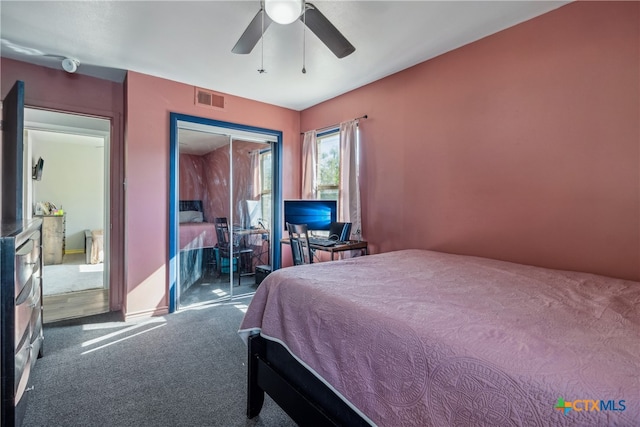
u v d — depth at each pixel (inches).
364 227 135.3
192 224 138.1
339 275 66.1
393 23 88.3
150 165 124.0
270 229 164.6
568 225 79.8
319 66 116.3
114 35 94.3
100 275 192.5
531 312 43.9
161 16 84.5
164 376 81.1
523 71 87.5
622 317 42.1
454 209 104.1
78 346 97.7
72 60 108.1
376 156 130.3
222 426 63.2
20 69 111.0
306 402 51.4
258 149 159.9
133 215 120.3
